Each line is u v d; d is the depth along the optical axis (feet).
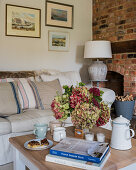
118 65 12.32
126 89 11.87
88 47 12.14
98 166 3.68
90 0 13.97
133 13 11.25
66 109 4.80
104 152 4.06
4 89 8.29
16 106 8.21
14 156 5.35
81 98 4.66
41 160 4.13
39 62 12.27
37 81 10.25
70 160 3.90
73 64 13.52
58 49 12.84
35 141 4.87
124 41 11.85
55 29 12.69
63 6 12.80
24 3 11.59
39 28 12.05
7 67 11.34
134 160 4.18
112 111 12.82
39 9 11.96
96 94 4.86
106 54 11.82
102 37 13.39
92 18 14.10
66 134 5.71
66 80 10.44
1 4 10.93
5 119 7.52
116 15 12.29
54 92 9.36
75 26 13.43
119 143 4.66
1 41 11.07
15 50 11.50
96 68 12.23
